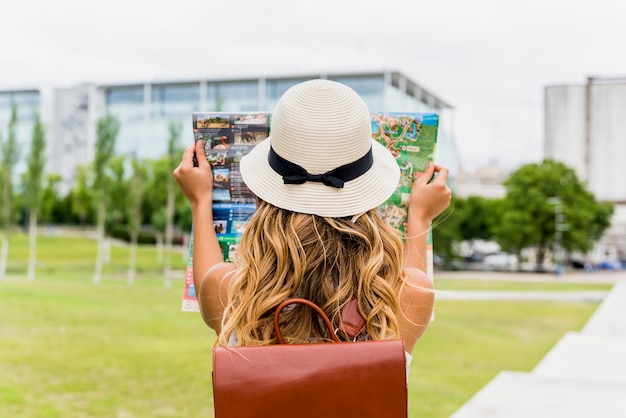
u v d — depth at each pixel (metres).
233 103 61.66
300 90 1.32
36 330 12.34
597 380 7.57
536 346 11.85
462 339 12.48
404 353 1.21
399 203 1.59
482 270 57.16
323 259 1.28
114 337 11.73
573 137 73.50
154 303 18.44
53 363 9.10
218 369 1.20
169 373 8.55
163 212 42.06
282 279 1.27
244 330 1.27
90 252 48.12
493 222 60.59
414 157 1.61
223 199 1.60
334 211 1.29
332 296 1.27
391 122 1.61
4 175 30.22
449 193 1.57
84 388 7.61
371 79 56.62
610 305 19.44
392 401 1.19
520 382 7.42
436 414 6.46
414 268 1.43
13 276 29.28
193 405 6.89
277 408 1.18
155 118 64.38
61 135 69.88
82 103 68.50
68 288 22.98
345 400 1.19
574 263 66.12
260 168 1.36
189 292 1.58
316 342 1.29
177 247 57.97
